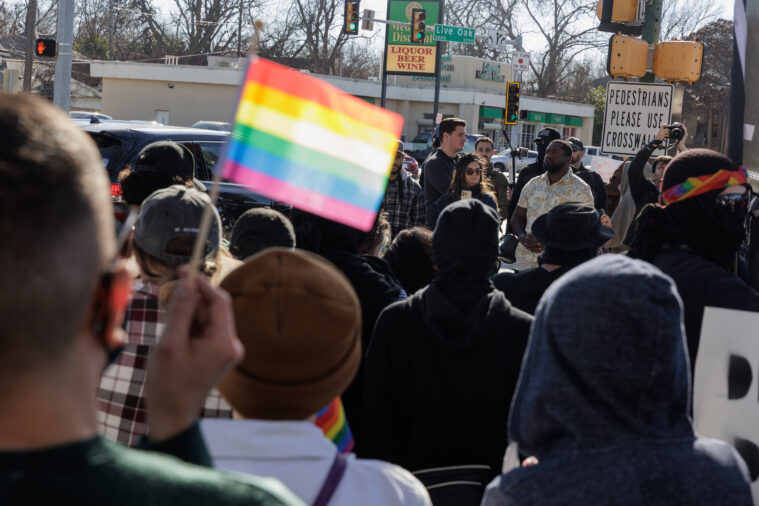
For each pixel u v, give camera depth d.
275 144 1.73
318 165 1.76
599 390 1.52
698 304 2.44
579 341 1.53
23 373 0.85
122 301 0.97
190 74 40.06
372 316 3.22
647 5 8.00
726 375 2.30
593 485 1.48
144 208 2.47
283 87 1.74
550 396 1.54
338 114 1.77
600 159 8.42
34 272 0.83
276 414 1.56
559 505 1.49
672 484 1.48
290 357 1.52
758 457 2.23
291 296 1.54
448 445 2.54
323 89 1.76
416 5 39.75
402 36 40.00
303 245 3.35
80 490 0.82
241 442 1.51
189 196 2.49
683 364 1.58
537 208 6.40
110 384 2.35
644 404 1.53
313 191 1.76
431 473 2.42
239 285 1.58
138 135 7.28
